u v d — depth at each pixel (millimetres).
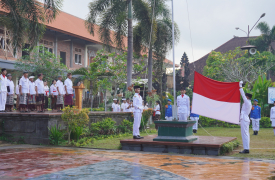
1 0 13602
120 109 19906
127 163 6535
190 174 5402
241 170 5824
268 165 6438
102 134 12977
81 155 7777
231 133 15250
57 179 4945
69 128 10844
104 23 19172
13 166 6105
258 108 14664
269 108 21531
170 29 22922
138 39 22125
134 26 22156
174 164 6477
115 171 5617
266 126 20188
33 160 6887
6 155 7719
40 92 12625
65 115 10383
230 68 27875
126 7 19047
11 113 11086
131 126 15211
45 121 10625
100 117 13883
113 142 11070
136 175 5273
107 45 19750
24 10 13594
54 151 8648
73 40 29359
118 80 23516
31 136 10852
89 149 9375
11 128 11211
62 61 28422
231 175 5332
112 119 14828
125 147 9492
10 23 15156
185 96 13227
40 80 12766
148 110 16422
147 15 19516
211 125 21328
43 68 20797
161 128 9289
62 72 21688
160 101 22969
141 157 7535
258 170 5828
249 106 8688
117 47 20203
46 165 6230
